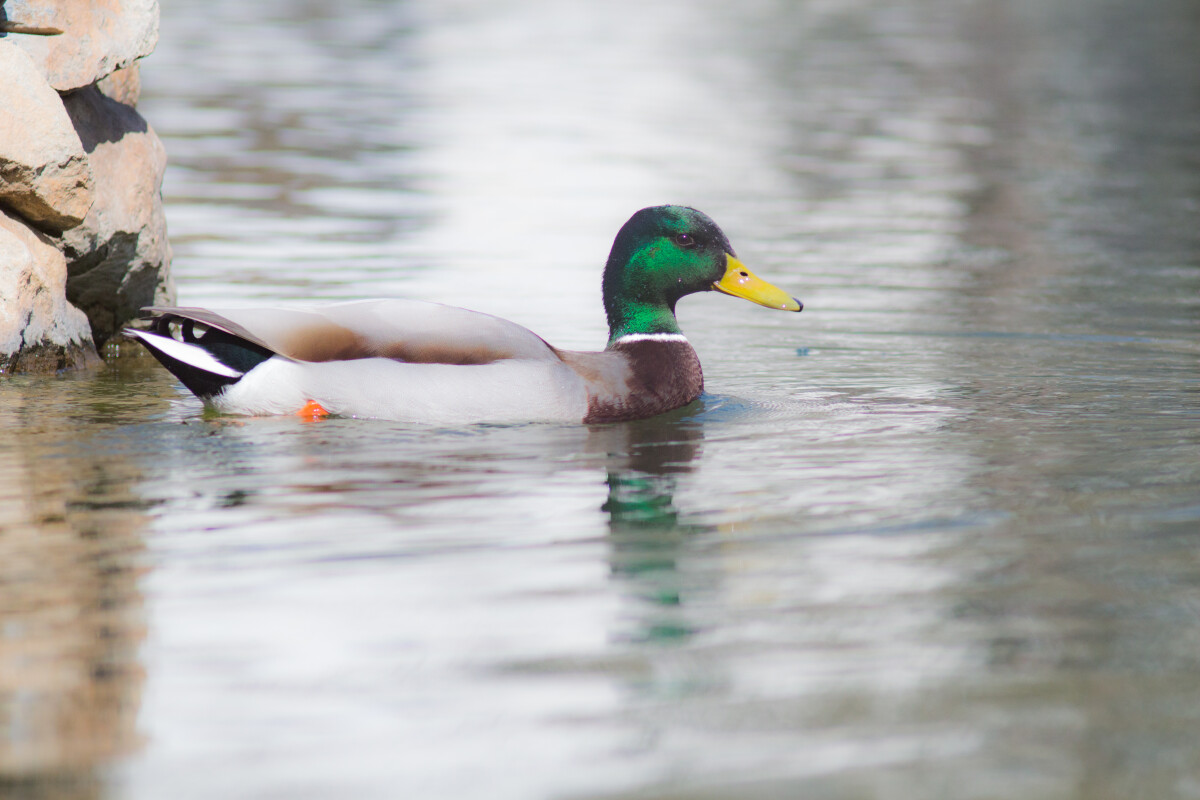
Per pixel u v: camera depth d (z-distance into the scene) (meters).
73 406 11.60
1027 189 26.58
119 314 14.80
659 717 6.14
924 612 7.29
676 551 8.18
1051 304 17.33
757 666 6.65
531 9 61.47
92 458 9.94
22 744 5.86
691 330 16.08
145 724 6.02
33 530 8.36
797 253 20.75
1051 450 10.45
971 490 9.41
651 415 11.69
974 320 16.39
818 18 60.75
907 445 10.66
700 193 25.22
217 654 6.67
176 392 12.23
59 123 12.86
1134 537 8.43
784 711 6.22
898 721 6.14
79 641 6.79
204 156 26.83
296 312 11.04
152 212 14.77
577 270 18.75
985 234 22.48
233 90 35.44
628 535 8.45
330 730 6.00
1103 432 11.03
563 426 11.13
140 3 13.88
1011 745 5.96
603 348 14.64
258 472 9.63
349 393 10.94
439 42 48.06
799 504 9.11
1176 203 25.28
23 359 12.87
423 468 9.81
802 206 24.42
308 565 7.85
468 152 28.30
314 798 5.50
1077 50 49.75
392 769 5.70
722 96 37.84
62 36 13.24
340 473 9.66
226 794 5.52
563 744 5.92
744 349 14.93
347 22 53.12
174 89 35.22
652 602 7.38
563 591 7.53
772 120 34.22
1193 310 16.84
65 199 13.08
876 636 6.98
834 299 17.78
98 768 5.69
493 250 19.95
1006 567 7.94
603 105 35.44
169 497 9.04
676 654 6.76
